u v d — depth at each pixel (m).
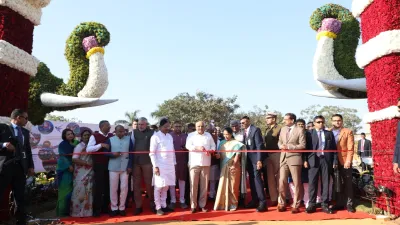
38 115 9.27
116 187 6.36
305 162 6.10
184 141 7.48
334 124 6.48
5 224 5.48
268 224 5.27
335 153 6.14
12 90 5.84
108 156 6.45
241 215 5.91
